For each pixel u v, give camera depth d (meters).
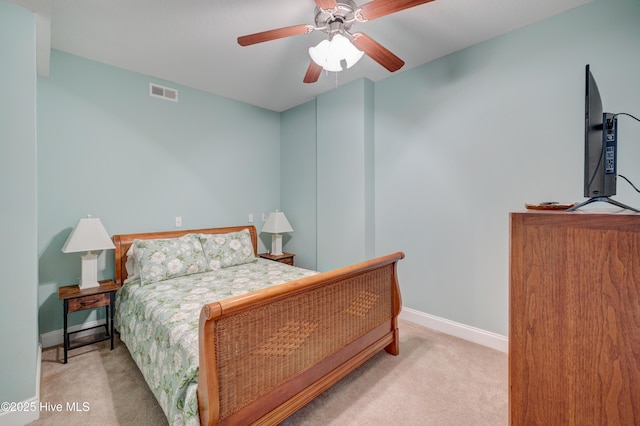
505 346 2.35
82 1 1.83
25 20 1.66
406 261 2.97
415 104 2.85
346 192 3.24
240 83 3.15
